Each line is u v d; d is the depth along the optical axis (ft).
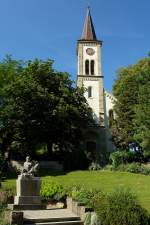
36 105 157.99
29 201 72.28
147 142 140.15
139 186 105.60
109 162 163.43
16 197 73.41
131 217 55.11
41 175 134.62
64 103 161.38
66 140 167.02
